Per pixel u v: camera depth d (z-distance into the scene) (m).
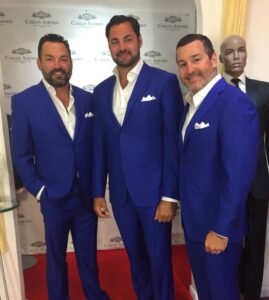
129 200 1.68
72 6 2.49
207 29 1.86
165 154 1.57
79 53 2.56
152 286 1.82
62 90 1.71
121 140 1.60
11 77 2.53
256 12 1.92
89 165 1.81
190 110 1.43
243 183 1.24
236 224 1.29
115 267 2.53
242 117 1.24
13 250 1.93
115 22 1.54
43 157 1.71
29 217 2.71
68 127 1.73
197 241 1.41
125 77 1.62
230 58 1.69
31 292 2.22
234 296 1.44
